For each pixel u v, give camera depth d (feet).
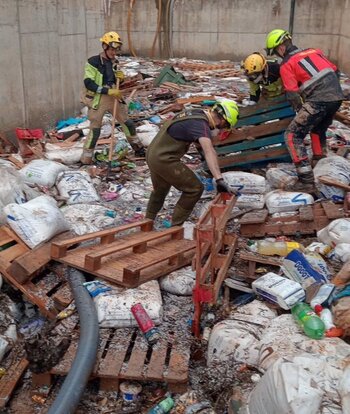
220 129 15.61
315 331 10.78
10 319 12.87
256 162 21.50
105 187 21.42
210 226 11.76
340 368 9.41
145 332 11.79
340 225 14.93
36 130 25.70
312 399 8.48
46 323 13.42
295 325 11.39
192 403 10.55
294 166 20.62
